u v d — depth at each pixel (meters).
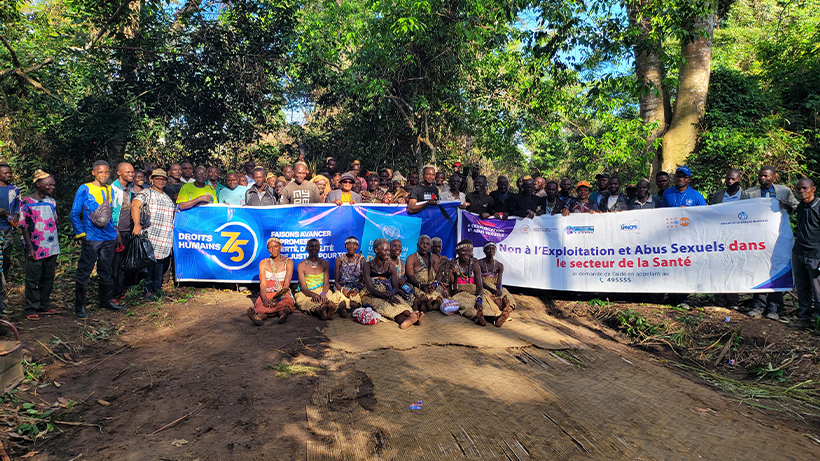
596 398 4.66
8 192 5.90
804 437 4.23
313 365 4.97
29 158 12.86
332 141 18.47
